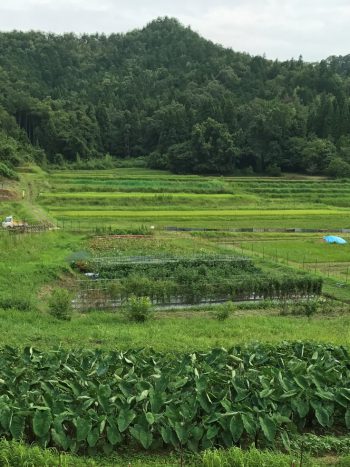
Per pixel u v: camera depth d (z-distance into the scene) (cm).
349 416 1039
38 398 987
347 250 4184
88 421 925
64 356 1192
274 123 10488
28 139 11269
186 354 1222
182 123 11325
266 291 2686
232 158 10325
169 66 18550
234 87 15575
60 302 2109
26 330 1772
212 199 6962
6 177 7550
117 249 3847
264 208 6631
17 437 905
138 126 12638
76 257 3356
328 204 7356
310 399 1045
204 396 993
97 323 2052
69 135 11444
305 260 3772
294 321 2225
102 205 6450
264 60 17238
